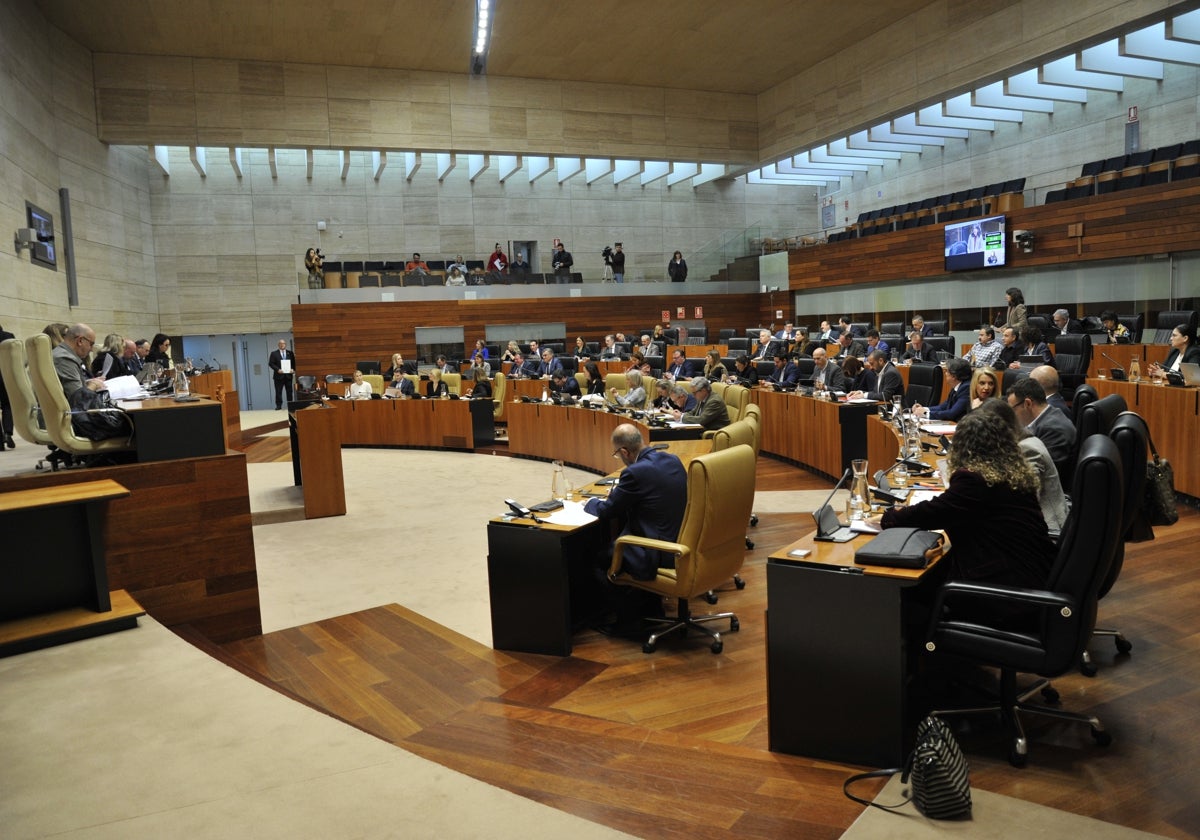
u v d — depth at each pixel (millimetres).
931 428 6395
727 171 23266
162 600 5004
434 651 4855
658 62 19562
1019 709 3205
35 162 13180
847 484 8531
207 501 5098
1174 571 5039
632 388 10609
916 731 3275
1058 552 2979
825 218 25453
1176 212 12438
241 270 21156
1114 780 2867
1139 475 3119
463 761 3303
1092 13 13320
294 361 19562
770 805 2812
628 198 24734
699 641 4672
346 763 2914
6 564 4266
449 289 20125
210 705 3406
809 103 20406
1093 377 8430
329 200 21859
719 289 22781
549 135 20625
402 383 14625
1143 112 15133
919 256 17453
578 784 3037
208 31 16266
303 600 6043
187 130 17688
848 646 3076
